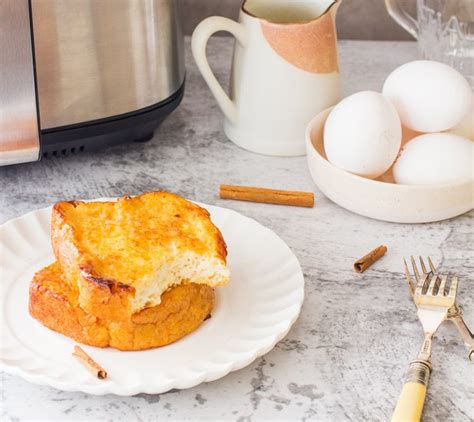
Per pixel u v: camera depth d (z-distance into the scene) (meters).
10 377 0.60
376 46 1.02
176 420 0.58
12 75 0.71
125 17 0.75
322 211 0.76
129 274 0.59
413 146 0.73
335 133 0.72
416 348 0.63
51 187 0.77
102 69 0.75
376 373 0.61
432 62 0.75
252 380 0.60
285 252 0.67
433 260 0.70
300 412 0.59
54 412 0.58
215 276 0.61
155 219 0.63
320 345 0.63
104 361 0.60
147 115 0.79
